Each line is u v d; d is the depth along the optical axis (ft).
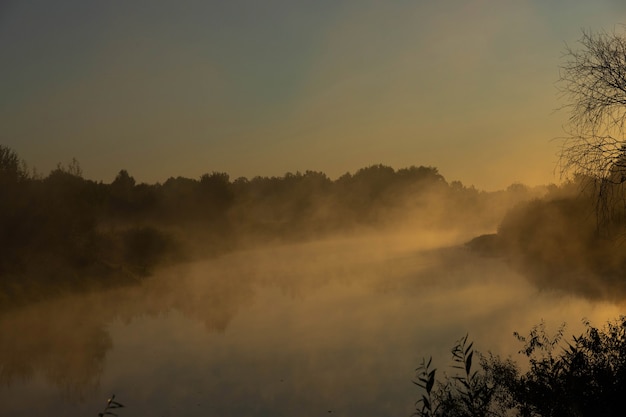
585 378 22.84
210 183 235.61
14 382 50.11
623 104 27.37
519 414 24.94
